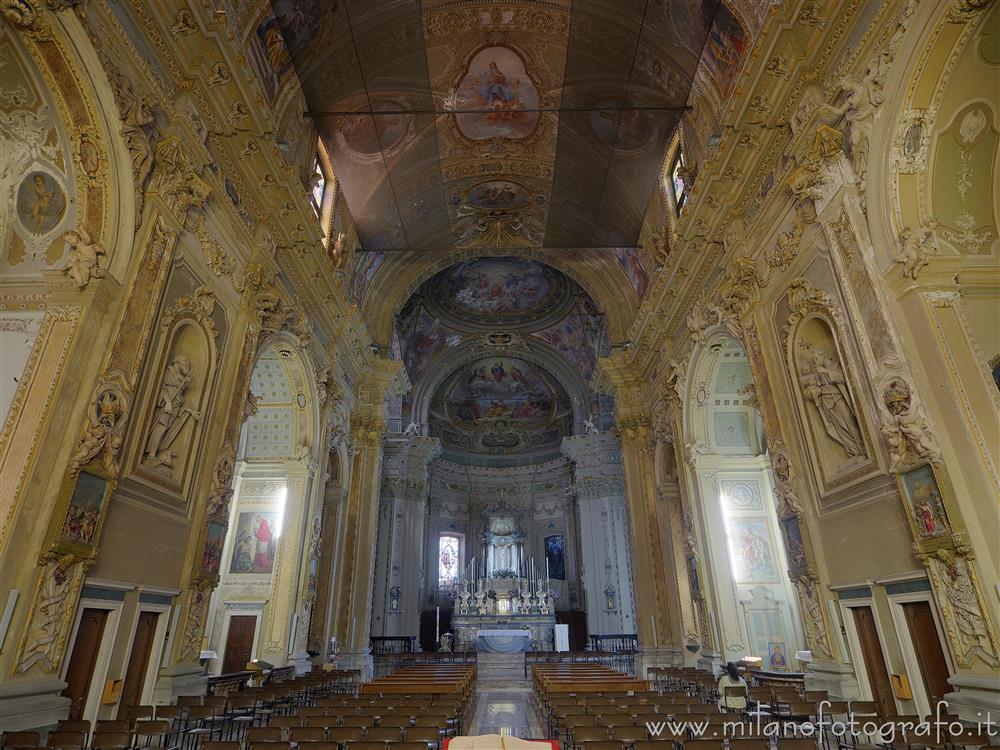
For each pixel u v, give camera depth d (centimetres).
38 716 495
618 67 1180
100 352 595
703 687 1025
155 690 695
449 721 645
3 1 514
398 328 2428
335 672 1150
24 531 508
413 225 1667
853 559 712
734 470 1276
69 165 620
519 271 2458
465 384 2988
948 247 640
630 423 1778
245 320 922
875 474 662
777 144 870
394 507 2400
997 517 519
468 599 2412
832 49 728
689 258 1202
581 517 2484
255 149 909
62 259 629
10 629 483
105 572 604
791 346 828
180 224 728
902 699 623
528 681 1530
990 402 561
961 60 593
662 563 1603
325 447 1354
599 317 2419
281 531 1208
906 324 616
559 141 1448
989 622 509
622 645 2122
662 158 1345
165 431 721
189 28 716
